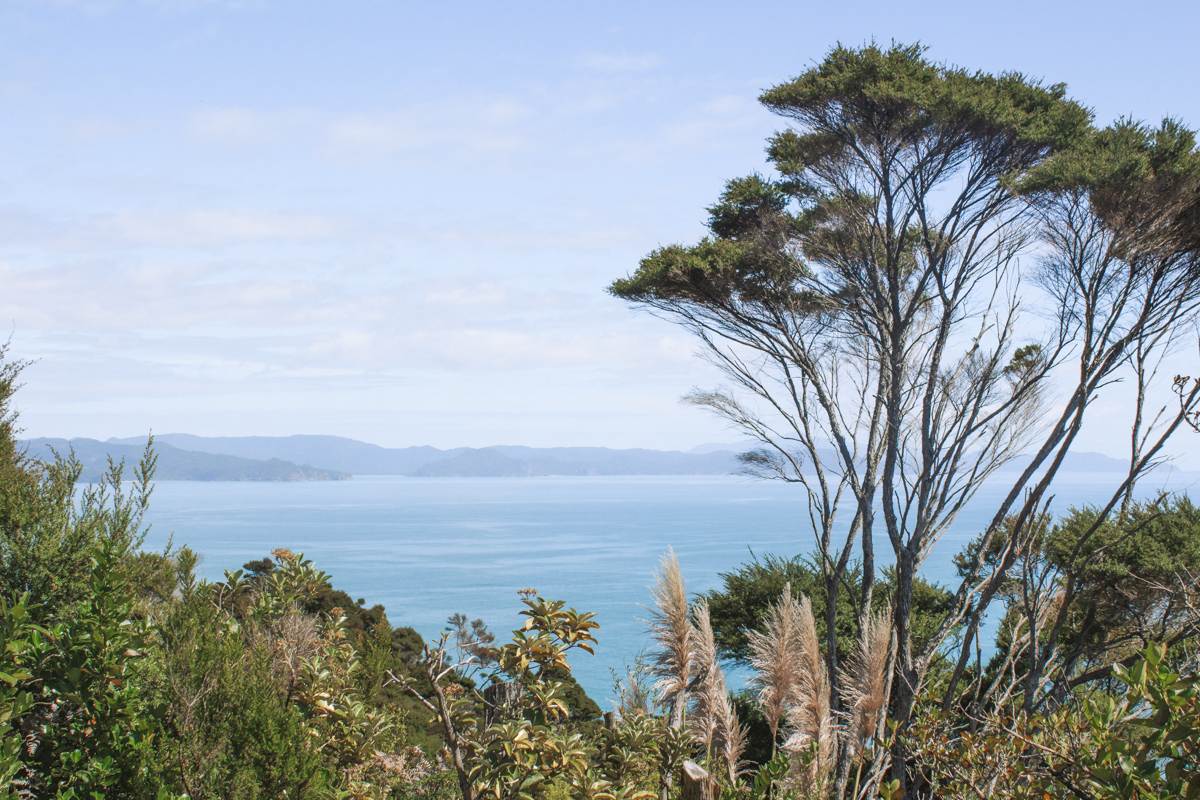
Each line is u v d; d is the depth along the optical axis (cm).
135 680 578
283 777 542
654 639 905
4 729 473
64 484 671
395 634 1677
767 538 19712
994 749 480
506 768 552
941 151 1402
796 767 830
